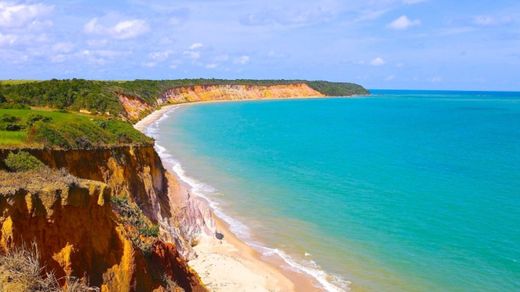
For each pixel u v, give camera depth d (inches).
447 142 3686.0
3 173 729.6
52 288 550.9
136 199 1174.3
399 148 3316.9
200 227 1352.1
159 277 801.6
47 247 641.6
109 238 724.0
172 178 1489.9
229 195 1843.0
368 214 1620.3
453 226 1496.1
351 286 1082.1
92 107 3095.5
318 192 1924.2
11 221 608.7
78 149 1056.2
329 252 1279.5
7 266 540.7
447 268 1176.2
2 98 2215.8
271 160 2699.3
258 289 1032.2
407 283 1094.4
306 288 1067.3
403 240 1370.6
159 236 976.9
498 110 7859.3
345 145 3440.0
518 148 3361.2
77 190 685.9
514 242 1349.7
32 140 981.2
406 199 1825.8
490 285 1080.8
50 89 3201.3
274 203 1744.6
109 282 695.7
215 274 1082.7
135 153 1293.1
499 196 1887.3
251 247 1301.7
